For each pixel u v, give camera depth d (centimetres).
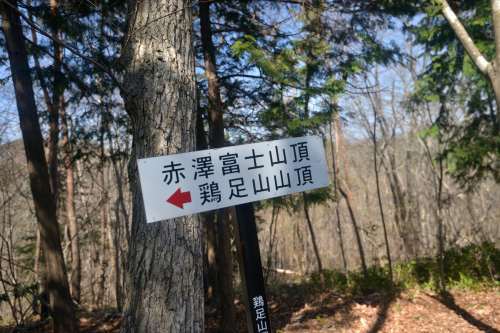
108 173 1515
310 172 310
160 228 313
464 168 915
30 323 830
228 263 689
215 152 287
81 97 730
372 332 707
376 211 2056
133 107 328
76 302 1130
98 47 632
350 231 2023
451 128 957
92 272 1614
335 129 1251
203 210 279
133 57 336
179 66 339
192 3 387
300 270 1614
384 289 923
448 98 924
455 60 852
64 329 630
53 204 648
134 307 308
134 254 318
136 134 330
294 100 664
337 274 1025
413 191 1747
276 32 678
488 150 845
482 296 840
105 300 1603
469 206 1360
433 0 460
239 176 290
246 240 289
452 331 688
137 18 342
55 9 615
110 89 707
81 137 797
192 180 279
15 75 630
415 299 852
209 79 695
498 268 945
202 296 328
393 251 1797
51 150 938
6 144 1187
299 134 677
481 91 865
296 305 878
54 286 636
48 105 893
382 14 660
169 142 323
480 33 801
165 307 304
